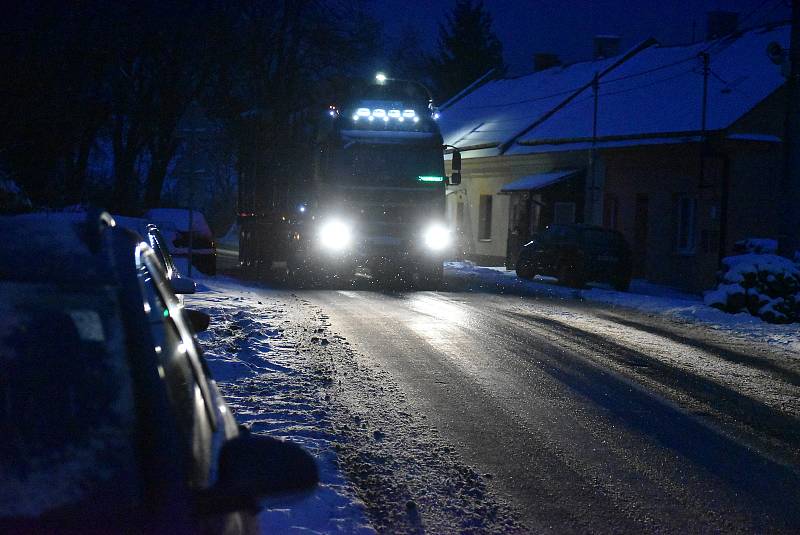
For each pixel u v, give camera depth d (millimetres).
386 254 22953
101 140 35906
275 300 18625
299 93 37375
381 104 23953
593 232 27672
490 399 9734
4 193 16625
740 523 6164
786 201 20906
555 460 7520
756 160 29250
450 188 46031
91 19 17078
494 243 42094
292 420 8312
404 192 22938
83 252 2703
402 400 9484
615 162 34000
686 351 13805
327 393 9602
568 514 6211
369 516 5938
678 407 9727
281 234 26516
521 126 42219
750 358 13438
